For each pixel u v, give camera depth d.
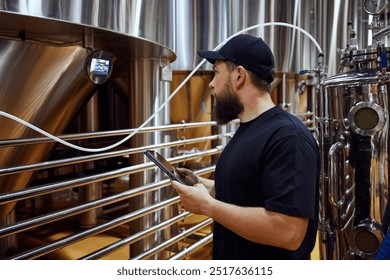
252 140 0.93
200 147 2.45
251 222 0.85
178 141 1.64
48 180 2.30
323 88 1.54
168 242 1.62
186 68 1.98
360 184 1.42
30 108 1.10
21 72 1.03
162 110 1.64
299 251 0.97
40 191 1.01
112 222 1.28
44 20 0.83
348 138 1.43
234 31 2.08
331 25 3.10
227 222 0.88
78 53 1.11
